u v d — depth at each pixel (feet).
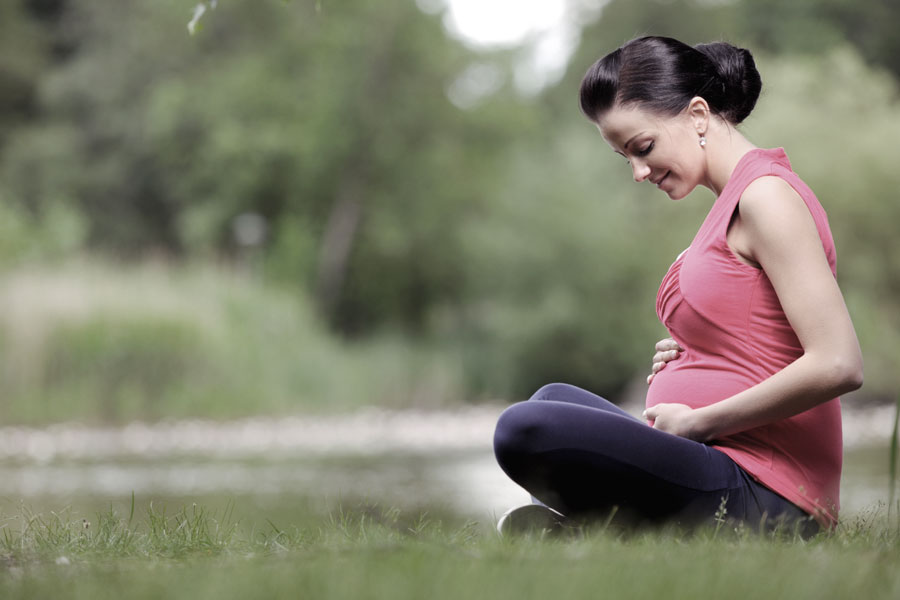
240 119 193.77
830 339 19.75
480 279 168.35
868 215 153.58
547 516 21.84
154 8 211.00
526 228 163.53
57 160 237.66
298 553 17.47
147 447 87.71
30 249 136.46
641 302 160.25
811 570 14.17
